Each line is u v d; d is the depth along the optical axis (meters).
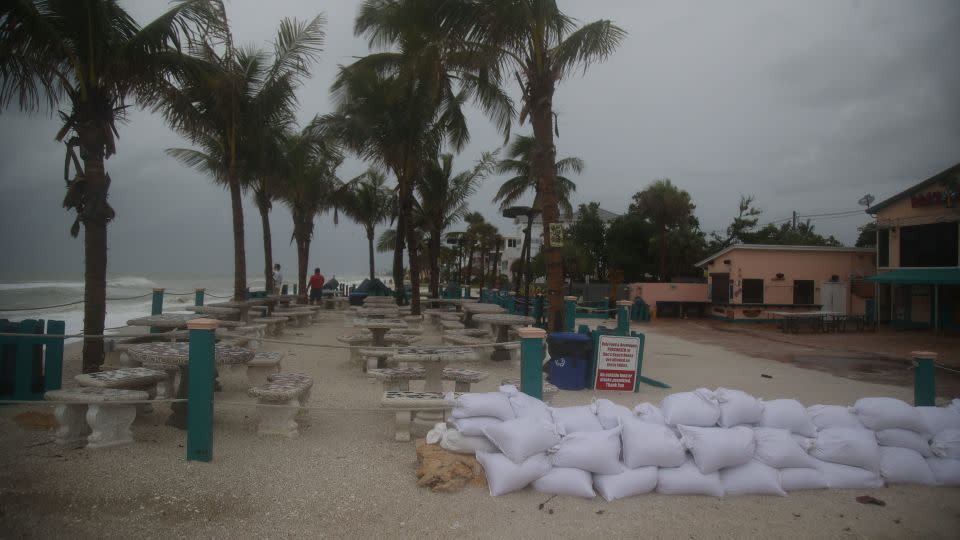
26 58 6.86
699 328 21.12
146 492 4.15
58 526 3.76
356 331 13.34
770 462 4.63
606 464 4.43
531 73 9.98
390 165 16.22
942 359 12.93
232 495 4.16
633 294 27.31
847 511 4.32
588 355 8.30
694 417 4.77
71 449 4.91
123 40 7.61
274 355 7.36
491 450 4.64
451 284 28.72
